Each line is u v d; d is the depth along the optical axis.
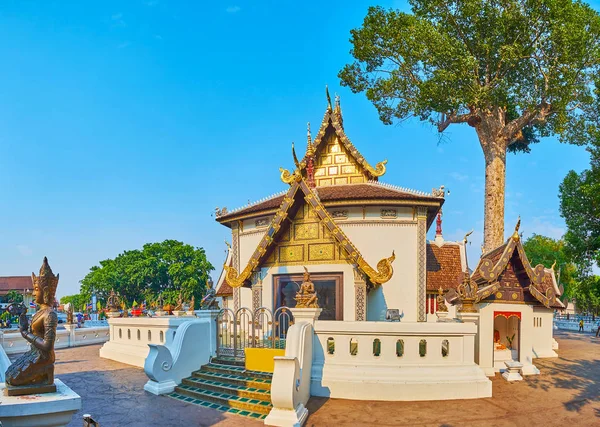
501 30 25.27
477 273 16.47
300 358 11.46
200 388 13.41
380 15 29.23
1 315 49.97
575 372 15.78
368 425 10.22
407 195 20.59
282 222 18.59
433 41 25.39
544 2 24.00
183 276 74.50
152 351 13.98
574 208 35.91
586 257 36.91
